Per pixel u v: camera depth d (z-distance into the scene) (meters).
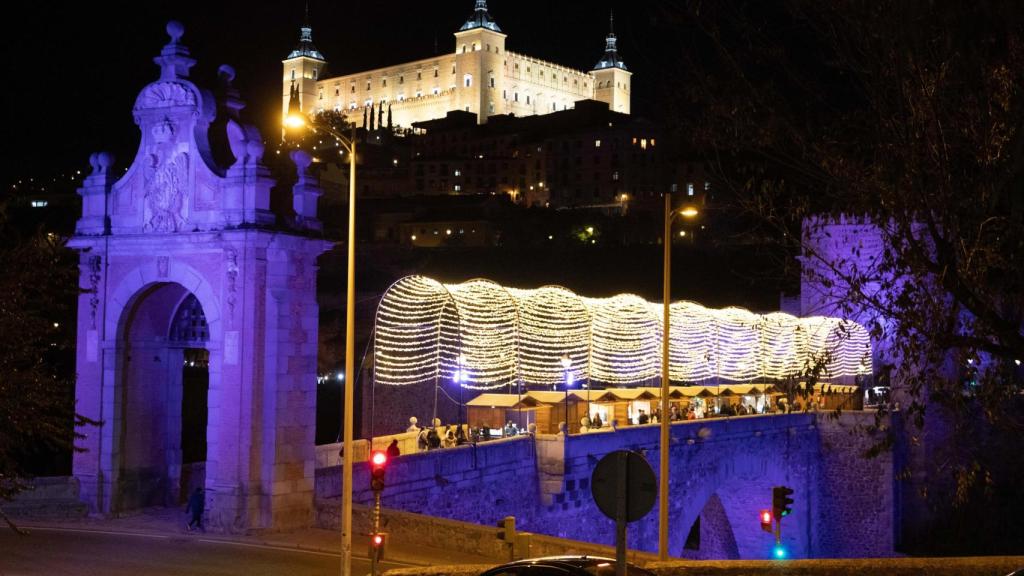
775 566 23.59
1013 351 18.75
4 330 24.27
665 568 23.64
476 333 61.69
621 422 62.66
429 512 39.84
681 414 65.75
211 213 36.22
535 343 64.31
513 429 52.19
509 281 159.75
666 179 196.38
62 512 37.00
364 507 34.69
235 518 34.56
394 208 191.88
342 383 95.00
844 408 78.94
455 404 64.94
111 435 37.94
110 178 38.97
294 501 35.81
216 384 35.66
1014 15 16.91
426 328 62.56
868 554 78.25
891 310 20.16
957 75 18.05
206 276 36.16
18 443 25.19
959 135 18.64
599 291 154.88
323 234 37.56
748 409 75.25
